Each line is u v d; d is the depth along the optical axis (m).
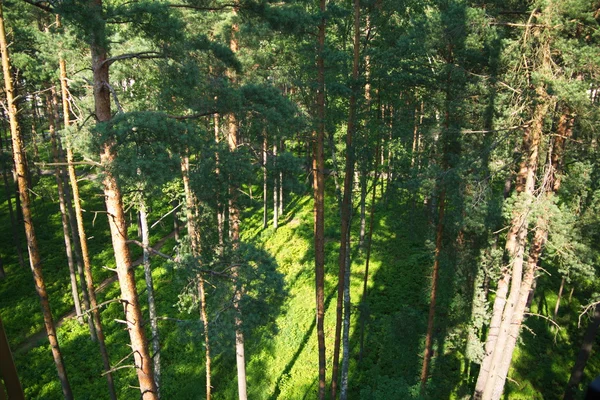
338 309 14.42
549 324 21.44
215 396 17.80
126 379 18.69
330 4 12.14
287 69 14.52
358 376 18.53
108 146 7.17
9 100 12.04
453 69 12.12
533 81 10.73
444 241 15.77
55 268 26.59
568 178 12.36
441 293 17.20
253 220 31.47
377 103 15.12
